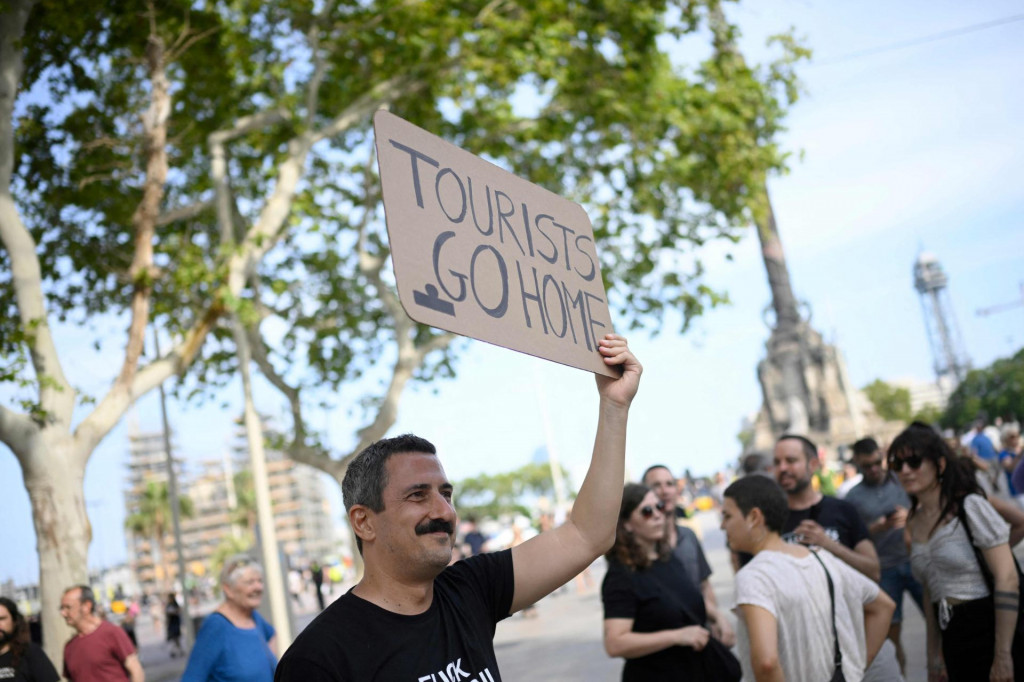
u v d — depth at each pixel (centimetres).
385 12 1698
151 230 1440
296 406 2061
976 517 514
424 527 287
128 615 2908
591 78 1855
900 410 13125
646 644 521
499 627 2045
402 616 287
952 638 523
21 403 1187
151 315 1517
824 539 584
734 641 678
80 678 702
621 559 538
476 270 294
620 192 2091
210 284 1559
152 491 12044
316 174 2098
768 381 5444
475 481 14750
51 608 1165
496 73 1775
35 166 1548
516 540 2988
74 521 1191
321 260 2172
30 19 1345
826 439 5297
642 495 539
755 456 1189
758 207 2094
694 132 1988
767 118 2111
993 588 511
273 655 618
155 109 1462
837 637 445
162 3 1489
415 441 301
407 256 273
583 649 1458
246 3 1666
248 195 2080
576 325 329
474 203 303
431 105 1916
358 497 294
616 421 339
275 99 1827
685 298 2180
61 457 1198
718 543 3081
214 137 1689
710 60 2072
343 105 1855
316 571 3438
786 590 437
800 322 5441
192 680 575
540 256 323
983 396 9906
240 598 594
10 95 1241
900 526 774
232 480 14112
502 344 294
